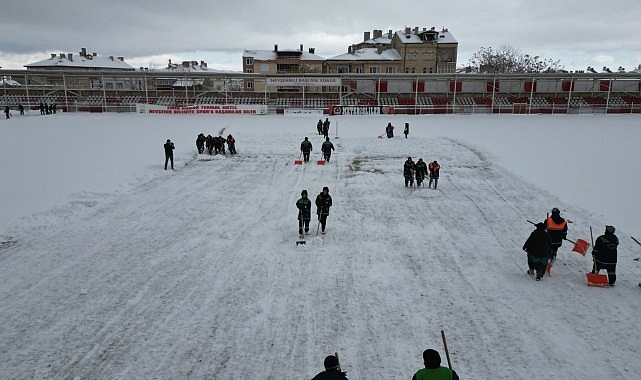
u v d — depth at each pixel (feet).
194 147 97.71
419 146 102.32
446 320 29.43
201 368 24.41
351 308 30.99
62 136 107.45
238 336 27.43
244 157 92.84
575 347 26.30
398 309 30.89
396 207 57.41
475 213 54.65
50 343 26.45
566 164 78.54
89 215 51.96
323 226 46.44
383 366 24.61
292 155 94.99
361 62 276.82
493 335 27.63
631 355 25.45
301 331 28.07
